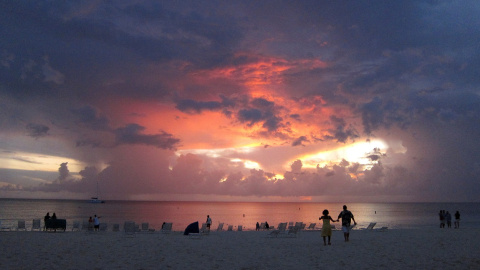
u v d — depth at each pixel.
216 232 33.50
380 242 20.67
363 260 13.90
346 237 21.36
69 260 13.47
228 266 12.73
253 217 108.06
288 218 101.62
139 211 150.00
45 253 15.08
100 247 17.44
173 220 87.44
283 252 16.41
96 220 31.66
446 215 40.50
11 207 163.50
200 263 13.29
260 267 12.58
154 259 14.04
